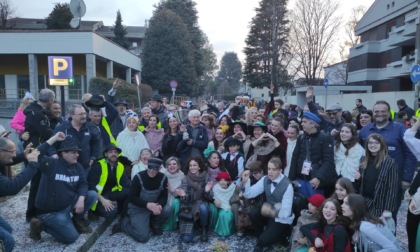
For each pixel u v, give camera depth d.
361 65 34.78
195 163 4.95
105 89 20.81
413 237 3.58
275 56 40.44
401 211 5.85
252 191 4.55
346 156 4.43
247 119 6.62
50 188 4.11
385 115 4.36
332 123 7.21
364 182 3.86
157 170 4.66
